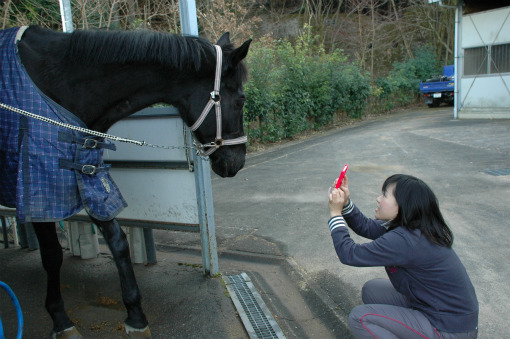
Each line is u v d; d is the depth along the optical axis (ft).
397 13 83.15
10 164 6.80
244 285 10.34
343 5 84.69
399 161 24.23
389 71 77.25
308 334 8.50
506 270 10.55
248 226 14.75
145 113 9.85
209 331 8.32
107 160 10.61
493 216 14.32
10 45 7.02
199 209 10.02
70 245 12.48
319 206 16.76
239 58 7.55
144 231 11.50
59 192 6.76
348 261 6.27
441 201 16.19
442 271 5.97
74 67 7.23
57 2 25.18
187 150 9.64
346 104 50.39
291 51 38.70
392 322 6.23
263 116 33.27
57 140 6.77
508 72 41.27
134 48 7.16
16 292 10.27
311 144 34.71
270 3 76.89
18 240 13.70
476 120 42.19
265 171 24.43
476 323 6.15
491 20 41.27
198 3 36.73
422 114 56.13
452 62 80.84
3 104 6.51
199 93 7.70
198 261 12.14
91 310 9.38
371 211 15.38
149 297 9.71
